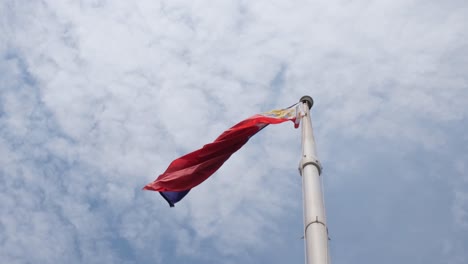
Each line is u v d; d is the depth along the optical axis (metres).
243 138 20.91
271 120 21.09
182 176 19.69
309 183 15.11
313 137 18.31
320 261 12.13
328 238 13.46
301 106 21.53
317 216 13.60
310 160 16.27
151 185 19.20
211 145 20.47
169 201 19.34
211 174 20.14
